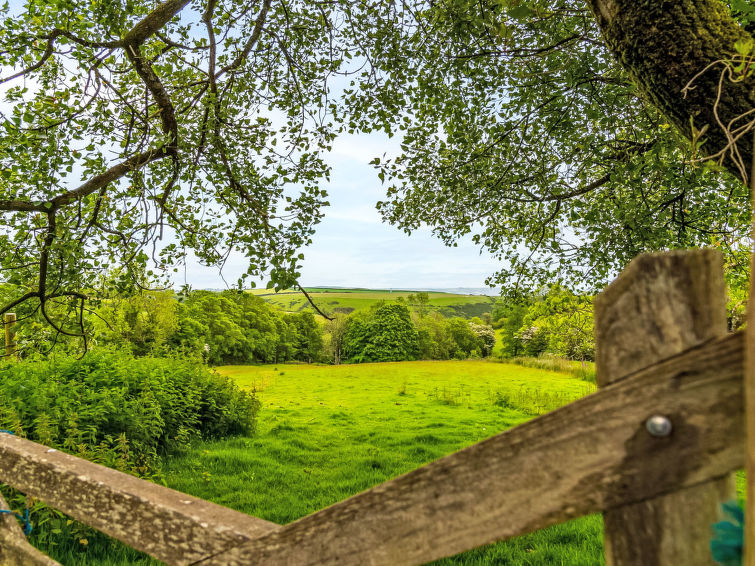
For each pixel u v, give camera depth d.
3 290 5.27
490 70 5.25
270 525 1.11
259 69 5.84
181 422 9.11
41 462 1.58
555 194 5.89
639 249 5.44
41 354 6.84
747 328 0.48
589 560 4.43
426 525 0.84
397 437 11.31
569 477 0.72
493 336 77.12
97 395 6.28
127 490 1.31
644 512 0.67
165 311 26.20
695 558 0.63
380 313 67.88
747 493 0.47
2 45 4.14
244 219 5.43
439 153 6.44
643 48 1.85
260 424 13.52
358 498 0.92
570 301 6.34
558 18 4.54
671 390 0.65
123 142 4.96
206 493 6.77
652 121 4.93
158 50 5.67
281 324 68.12
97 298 5.30
